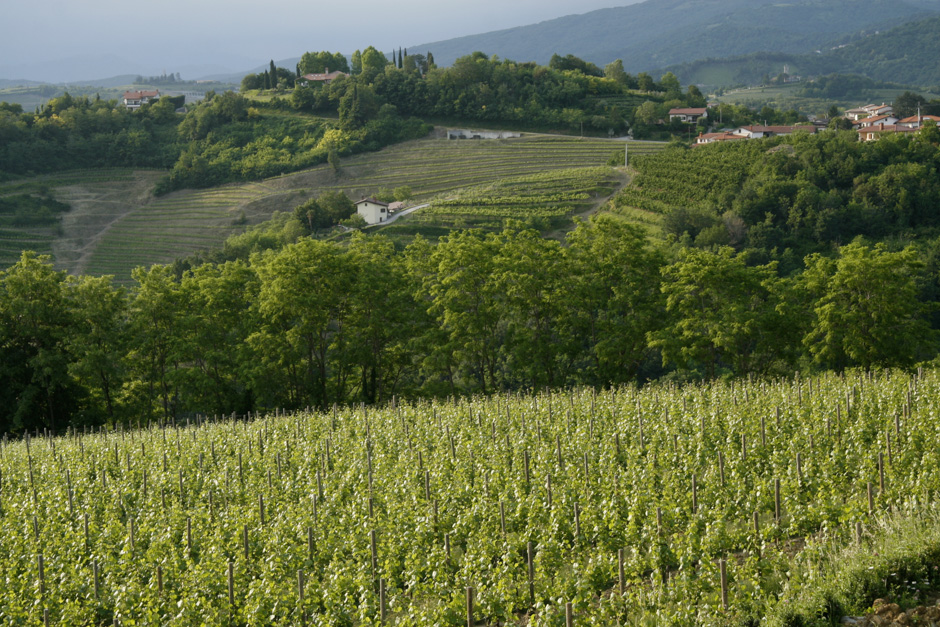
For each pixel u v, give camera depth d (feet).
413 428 97.96
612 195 393.50
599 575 49.93
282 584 53.16
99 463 95.20
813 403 83.97
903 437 68.54
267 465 87.86
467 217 367.04
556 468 72.90
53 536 67.82
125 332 154.81
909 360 131.85
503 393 146.41
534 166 499.92
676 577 46.50
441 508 66.49
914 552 41.16
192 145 554.46
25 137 522.06
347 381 170.30
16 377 148.66
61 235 422.41
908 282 132.77
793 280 147.74
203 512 70.85
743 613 41.55
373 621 49.78
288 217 417.69
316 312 150.20
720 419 83.51
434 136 575.79
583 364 180.24
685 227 316.40
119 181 509.76
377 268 155.94
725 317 134.72
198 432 108.99
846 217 299.99
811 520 53.98
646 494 61.00
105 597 56.85
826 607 39.19
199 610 52.26
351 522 65.26
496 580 51.57
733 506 59.47
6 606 54.39
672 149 441.68
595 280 147.64
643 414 89.15
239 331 160.25
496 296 151.43
